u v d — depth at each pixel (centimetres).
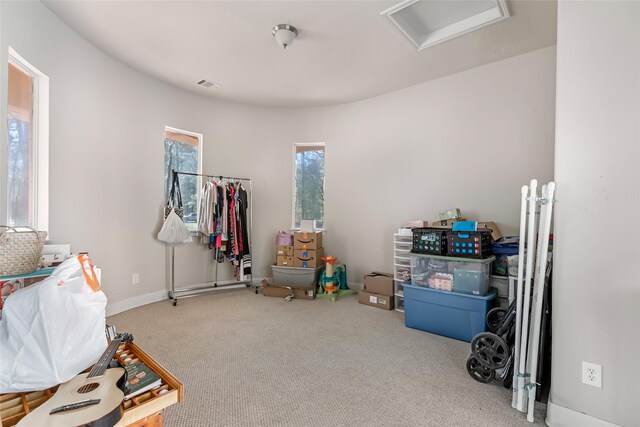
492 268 308
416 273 322
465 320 286
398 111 426
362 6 257
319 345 275
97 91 324
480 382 217
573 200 168
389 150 434
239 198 465
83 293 113
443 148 386
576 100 169
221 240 447
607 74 160
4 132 213
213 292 456
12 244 179
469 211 365
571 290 168
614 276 157
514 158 337
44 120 264
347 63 353
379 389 206
